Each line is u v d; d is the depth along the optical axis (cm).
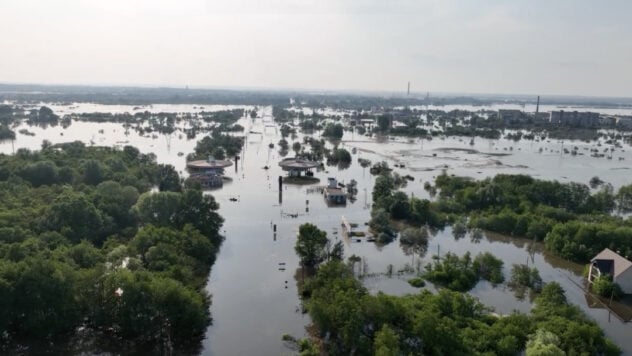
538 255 14662
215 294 11194
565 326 8756
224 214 18112
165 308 8900
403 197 18562
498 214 17312
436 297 9675
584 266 13775
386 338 7588
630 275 11800
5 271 8694
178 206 14562
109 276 9181
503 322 9038
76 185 18038
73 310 8875
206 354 8762
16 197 15075
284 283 11881
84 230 12606
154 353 8750
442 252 14688
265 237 15462
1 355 8475
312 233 12794
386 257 14000
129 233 13800
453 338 8006
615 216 18350
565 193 19338
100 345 8919
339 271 10425
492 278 12375
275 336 9406
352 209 19450
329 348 8875
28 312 8650
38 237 11381
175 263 10925
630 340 9756
